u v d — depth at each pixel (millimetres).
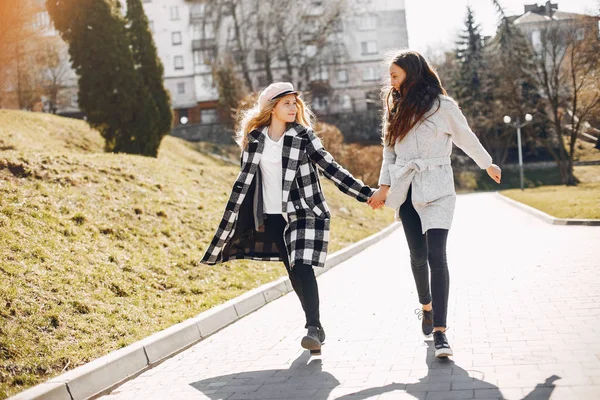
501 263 9750
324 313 7102
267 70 64625
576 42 47844
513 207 29375
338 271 11117
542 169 64312
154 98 25594
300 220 5082
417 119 4754
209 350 5879
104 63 23797
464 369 4316
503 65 56500
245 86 62156
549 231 15117
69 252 7762
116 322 6207
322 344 5484
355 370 4621
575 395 3547
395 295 7887
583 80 48250
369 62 69000
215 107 67750
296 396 4133
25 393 4246
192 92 68188
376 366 4668
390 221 25109
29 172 10734
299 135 5164
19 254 7023
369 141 67562
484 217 23266
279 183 5164
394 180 4891
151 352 5578
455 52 71812
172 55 68312
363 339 5602
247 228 5320
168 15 68312
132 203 11352
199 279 8820
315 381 4445
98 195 11008
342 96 68625
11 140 23188
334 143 46750
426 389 3961
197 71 68000
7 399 4141
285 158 5117
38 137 26094
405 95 4855
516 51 55531
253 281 9312
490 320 5773
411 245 4984
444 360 4605
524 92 56031
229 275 9344
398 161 4941
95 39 23656
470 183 63844
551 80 52031
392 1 69312
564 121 58531
